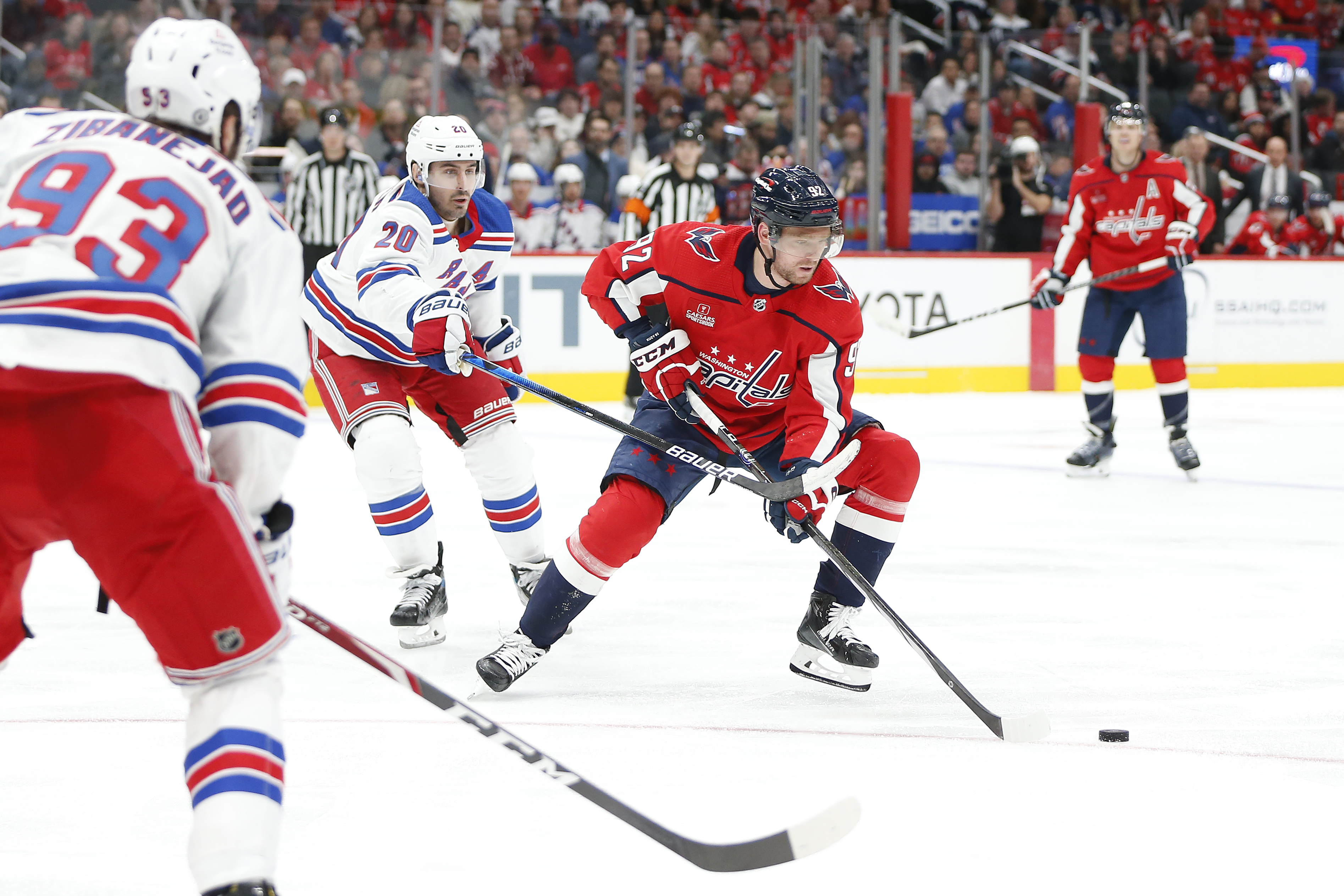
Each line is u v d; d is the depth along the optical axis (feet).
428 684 15.71
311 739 21.91
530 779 20.07
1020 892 16.05
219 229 13.99
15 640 15.03
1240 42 103.96
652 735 22.48
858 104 89.81
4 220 13.71
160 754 21.01
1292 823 18.34
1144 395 89.56
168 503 13.26
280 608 14.12
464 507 46.93
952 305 88.94
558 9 97.81
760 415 26.25
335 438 66.49
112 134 14.30
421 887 16.12
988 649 28.37
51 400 13.06
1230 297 93.66
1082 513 46.01
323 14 81.15
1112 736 22.13
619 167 86.94
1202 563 37.60
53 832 17.72
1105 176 54.13
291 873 16.47
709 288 24.34
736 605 32.40
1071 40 93.45
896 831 18.04
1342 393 91.86
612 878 16.47
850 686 25.30
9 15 77.66
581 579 24.47
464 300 28.17
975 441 65.87
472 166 28.48
